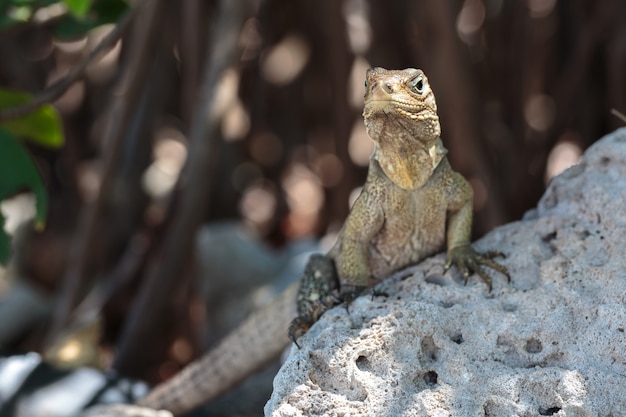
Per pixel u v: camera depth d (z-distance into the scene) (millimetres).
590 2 12445
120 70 13352
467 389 5734
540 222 6836
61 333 11406
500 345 6047
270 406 5742
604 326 5938
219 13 10453
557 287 6266
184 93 11719
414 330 5980
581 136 13188
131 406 8164
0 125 8297
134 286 13461
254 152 16422
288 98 15914
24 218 14492
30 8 8891
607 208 6551
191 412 8773
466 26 13414
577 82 12477
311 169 16172
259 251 13008
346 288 7059
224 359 7969
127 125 10820
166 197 13656
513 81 12664
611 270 6188
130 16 8695
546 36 12898
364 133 16000
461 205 6953
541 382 5719
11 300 12938
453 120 10734
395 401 5656
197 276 11797
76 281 11492
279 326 7770
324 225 14992
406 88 6340
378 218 6992
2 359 8977
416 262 7359
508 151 12773
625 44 11680
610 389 5652
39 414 8289
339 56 13156
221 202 15383
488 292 6453
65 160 15062
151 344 11898
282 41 15234
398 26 13172
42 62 15406
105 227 13102
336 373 5812
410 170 6641
